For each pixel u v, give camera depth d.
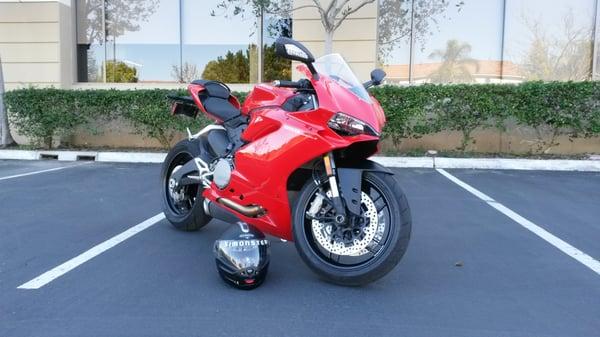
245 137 3.79
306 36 10.42
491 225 5.14
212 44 11.59
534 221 5.30
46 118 10.24
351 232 3.44
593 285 3.59
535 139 9.66
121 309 3.17
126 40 11.77
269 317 3.09
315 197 3.54
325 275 3.49
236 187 3.76
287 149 3.45
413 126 9.47
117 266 3.95
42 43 11.27
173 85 11.52
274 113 3.62
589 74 10.60
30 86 10.59
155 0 11.65
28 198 6.31
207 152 4.54
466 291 3.49
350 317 3.10
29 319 3.03
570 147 9.65
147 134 10.52
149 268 3.91
